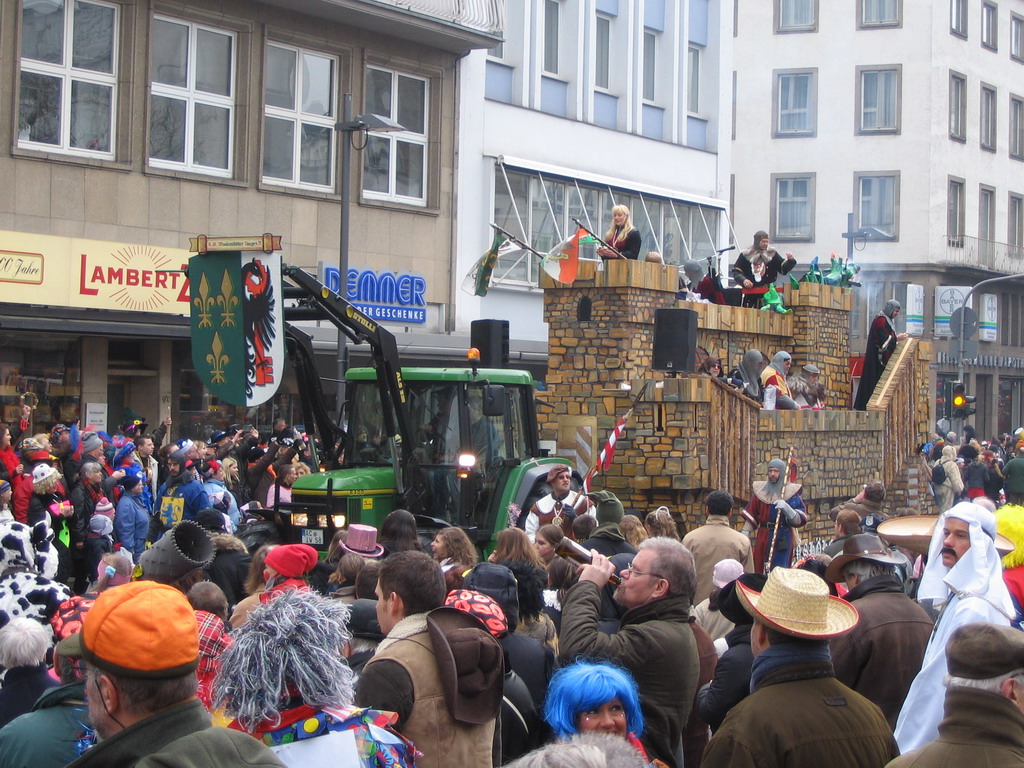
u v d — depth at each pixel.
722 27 33.12
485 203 26.23
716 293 19.95
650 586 5.63
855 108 45.56
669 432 16.11
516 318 27.09
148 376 20.77
